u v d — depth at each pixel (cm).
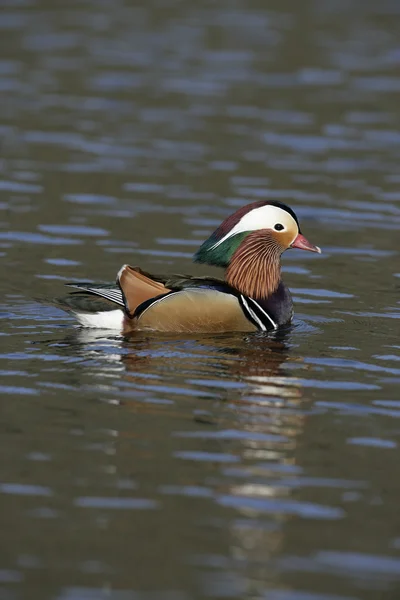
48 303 1414
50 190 2111
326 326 1447
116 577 812
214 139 2498
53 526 880
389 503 935
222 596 796
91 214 1978
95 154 2359
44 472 969
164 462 996
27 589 795
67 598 786
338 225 1969
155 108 2734
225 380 1212
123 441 1038
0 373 1208
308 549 860
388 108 2789
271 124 2628
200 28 3678
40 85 2911
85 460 995
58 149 2388
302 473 984
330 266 1752
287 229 1495
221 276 1680
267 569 830
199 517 902
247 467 993
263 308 1453
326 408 1141
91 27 3647
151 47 3384
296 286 1641
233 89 2938
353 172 2291
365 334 1412
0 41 3378
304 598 797
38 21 3697
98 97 2820
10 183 2144
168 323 1380
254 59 3259
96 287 1395
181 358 1281
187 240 1855
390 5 4116
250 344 1352
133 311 1377
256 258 1489
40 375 1205
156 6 4047
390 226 1969
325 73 3116
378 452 1034
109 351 1300
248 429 1077
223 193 2128
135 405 1127
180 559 841
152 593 796
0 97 2777
